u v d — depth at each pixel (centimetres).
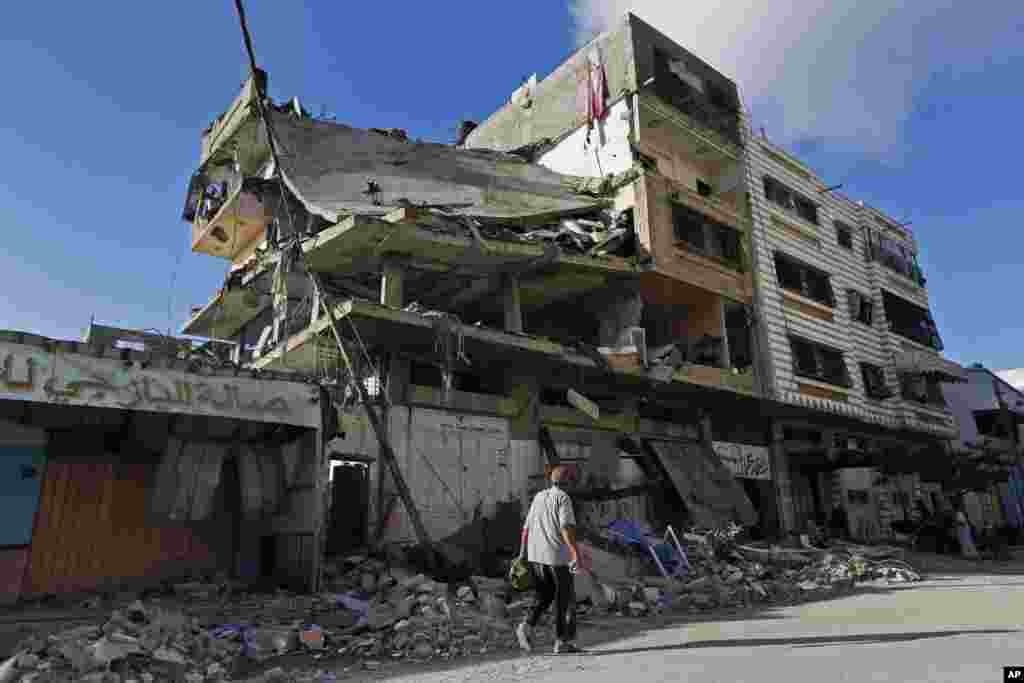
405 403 1297
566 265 1557
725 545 1384
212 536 952
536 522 594
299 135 1611
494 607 792
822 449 2194
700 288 1900
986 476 2812
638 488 1543
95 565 859
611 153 1997
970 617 733
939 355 3080
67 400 756
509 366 1457
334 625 712
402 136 1961
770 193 2366
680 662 495
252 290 1642
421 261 1396
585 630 734
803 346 2294
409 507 1068
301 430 973
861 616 789
